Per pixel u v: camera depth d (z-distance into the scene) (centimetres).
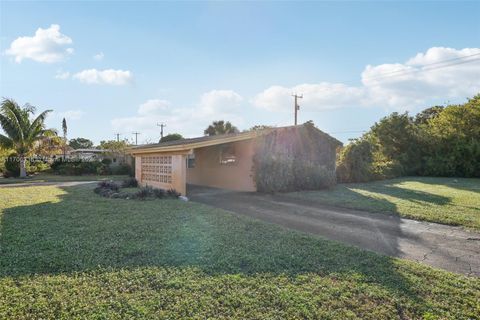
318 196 1155
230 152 1492
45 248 491
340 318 295
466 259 484
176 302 321
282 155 1323
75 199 1052
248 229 623
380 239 593
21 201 1009
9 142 2203
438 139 2292
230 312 303
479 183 1709
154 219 710
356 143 1825
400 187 1495
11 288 349
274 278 381
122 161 2902
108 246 500
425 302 327
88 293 340
